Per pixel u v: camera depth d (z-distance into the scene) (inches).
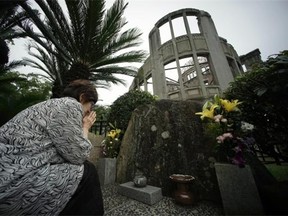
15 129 28.2
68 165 30.9
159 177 93.0
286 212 52.0
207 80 457.1
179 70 360.5
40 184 25.9
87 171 36.3
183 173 88.0
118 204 75.7
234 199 58.4
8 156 25.4
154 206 72.7
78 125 31.9
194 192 80.3
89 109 42.9
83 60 168.4
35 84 343.9
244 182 57.9
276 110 68.1
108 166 115.3
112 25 150.1
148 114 121.0
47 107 31.9
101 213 33.3
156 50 425.7
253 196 55.4
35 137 28.7
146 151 106.2
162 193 87.6
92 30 140.9
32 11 110.7
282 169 98.4
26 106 134.6
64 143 29.7
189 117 105.7
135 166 105.0
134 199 81.3
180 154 94.5
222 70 350.3
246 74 76.7
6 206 22.9
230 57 398.6
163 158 98.0
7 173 23.9
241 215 56.0
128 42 173.0
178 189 75.9
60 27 142.1
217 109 73.9
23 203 24.0
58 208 27.3
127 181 104.7
